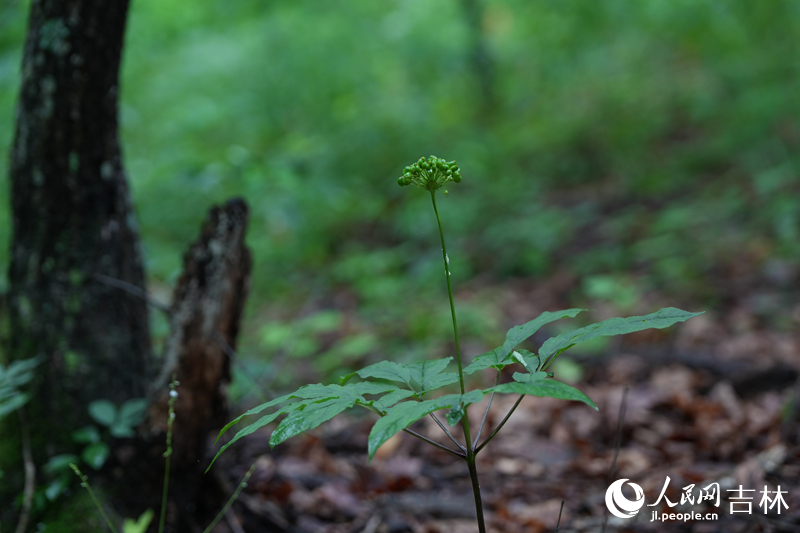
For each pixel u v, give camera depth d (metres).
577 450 3.23
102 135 2.41
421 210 7.15
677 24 9.39
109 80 2.38
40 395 2.37
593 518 2.51
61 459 2.26
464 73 10.65
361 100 8.62
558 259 6.73
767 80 8.68
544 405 3.69
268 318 5.72
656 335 4.62
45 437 2.35
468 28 10.50
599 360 4.30
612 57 11.00
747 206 6.87
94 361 2.42
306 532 2.48
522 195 8.04
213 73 8.11
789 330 4.37
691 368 3.96
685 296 5.29
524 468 3.05
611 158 9.02
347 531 2.51
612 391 3.82
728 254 5.92
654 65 10.82
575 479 2.92
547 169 9.13
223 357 2.40
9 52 5.30
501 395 3.87
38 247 2.39
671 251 6.14
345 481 2.89
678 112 9.85
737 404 3.48
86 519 2.22
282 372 4.49
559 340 1.41
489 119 10.34
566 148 9.34
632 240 6.75
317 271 6.60
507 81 10.68
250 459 2.93
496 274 6.55
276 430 1.29
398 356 4.57
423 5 10.64
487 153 8.67
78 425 2.37
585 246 6.90
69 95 2.30
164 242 5.84
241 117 7.62
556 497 2.75
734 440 3.09
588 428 3.42
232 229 2.42
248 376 3.25
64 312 2.39
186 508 2.36
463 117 10.02
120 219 2.51
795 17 8.75
